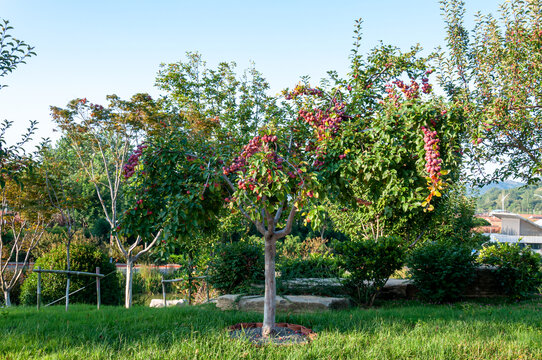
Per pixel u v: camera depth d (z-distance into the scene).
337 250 10.22
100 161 31.50
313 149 6.30
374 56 7.66
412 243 12.93
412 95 5.78
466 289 10.85
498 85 9.73
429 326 6.40
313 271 11.27
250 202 5.54
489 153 10.03
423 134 5.07
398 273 14.17
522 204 149.00
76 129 13.24
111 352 4.81
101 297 13.40
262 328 6.19
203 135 11.88
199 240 10.75
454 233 14.91
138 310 8.69
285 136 6.70
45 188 13.59
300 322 6.89
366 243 9.88
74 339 5.52
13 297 15.23
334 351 4.95
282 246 25.72
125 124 12.94
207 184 5.82
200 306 9.62
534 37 9.30
